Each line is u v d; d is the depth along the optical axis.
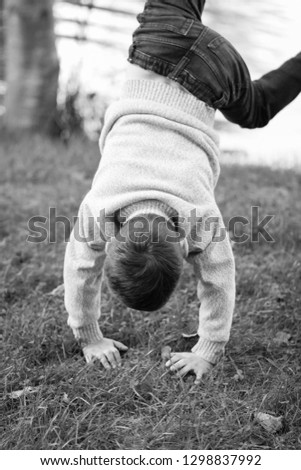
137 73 3.36
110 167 3.07
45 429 2.86
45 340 3.64
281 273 4.54
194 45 3.30
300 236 5.12
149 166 3.01
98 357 3.44
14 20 9.86
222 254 3.12
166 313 3.99
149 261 2.64
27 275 4.43
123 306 4.03
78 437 2.84
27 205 5.91
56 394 3.11
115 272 2.69
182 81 3.27
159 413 3.01
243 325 3.82
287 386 3.19
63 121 10.18
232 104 3.54
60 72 10.98
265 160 8.72
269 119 3.76
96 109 10.41
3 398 3.08
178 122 3.17
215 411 3.01
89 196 3.10
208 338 3.32
